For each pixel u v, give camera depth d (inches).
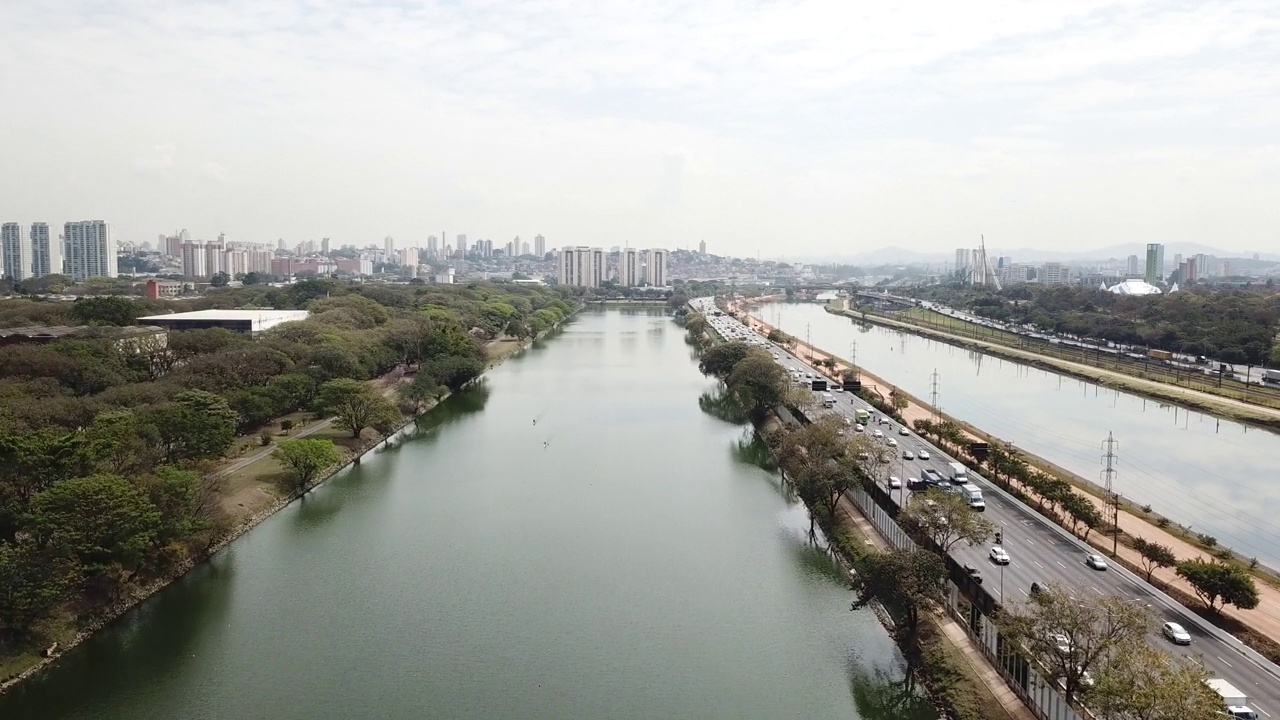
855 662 4311.0
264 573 5383.9
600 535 6092.5
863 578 4448.8
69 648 4281.5
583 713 3868.1
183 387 7672.2
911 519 4896.7
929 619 4365.2
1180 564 4320.9
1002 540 5221.5
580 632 4633.4
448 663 4303.6
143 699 3959.2
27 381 7322.8
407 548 5831.7
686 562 5595.5
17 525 4453.7
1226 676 3538.4
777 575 5378.9
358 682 4114.2
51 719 3796.8
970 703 3678.6
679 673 4210.1
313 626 4687.5
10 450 4633.4
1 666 3959.2
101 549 4456.2
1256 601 4008.4
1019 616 3631.9
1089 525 5339.6
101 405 6599.4
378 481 7426.2
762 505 6781.5
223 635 4564.5
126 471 5221.5
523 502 6840.6
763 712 3878.0
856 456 6092.5
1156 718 2716.5
